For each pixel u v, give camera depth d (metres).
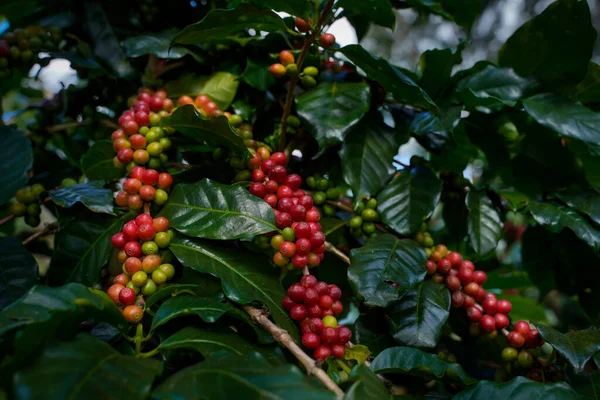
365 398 0.39
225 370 0.37
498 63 0.70
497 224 0.66
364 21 0.67
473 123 0.71
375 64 0.55
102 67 0.70
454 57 0.63
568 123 0.62
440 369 0.46
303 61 0.62
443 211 0.74
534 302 0.87
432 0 0.71
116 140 0.57
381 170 0.62
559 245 0.72
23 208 0.62
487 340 0.63
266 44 0.67
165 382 0.38
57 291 0.41
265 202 0.52
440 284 0.58
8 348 0.41
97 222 0.57
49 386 0.34
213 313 0.45
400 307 0.55
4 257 0.56
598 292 0.71
